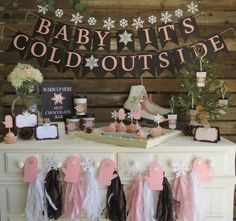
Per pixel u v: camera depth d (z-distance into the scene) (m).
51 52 2.29
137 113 2.04
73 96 2.21
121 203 1.82
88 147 1.83
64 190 1.85
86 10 2.29
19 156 1.85
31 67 2.07
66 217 1.85
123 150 1.83
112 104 2.34
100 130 2.05
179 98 2.22
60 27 2.29
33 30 2.29
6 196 1.87
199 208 1.80
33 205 1.82
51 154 1.84
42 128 1.96
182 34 2.31
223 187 1.85
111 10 2.30
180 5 2.31
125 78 2.34
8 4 2.27
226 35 2.33
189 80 2.12
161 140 1.90
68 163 1.83
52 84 2.16
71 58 2.30
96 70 2.31
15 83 2.01
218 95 2.18
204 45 2.32
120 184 1.83
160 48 2.33
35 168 1.83
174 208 1.82
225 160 1.85
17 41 2.29
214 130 1.91
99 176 1.83
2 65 2.29
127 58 2.31
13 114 2.05
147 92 2.34
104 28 2.31
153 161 1.84
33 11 2.28
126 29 2.31
